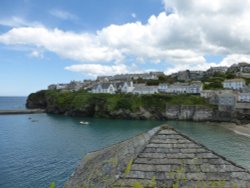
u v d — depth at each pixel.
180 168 6.61
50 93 133.25
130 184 6.30
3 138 51.41
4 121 85.31
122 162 7.16
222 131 63.78
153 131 8.29
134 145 8.07
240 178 6.37
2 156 36.09
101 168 7.60
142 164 6.74
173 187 6.20
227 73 154.50
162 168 6.62
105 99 102.69
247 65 161.75
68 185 7.91
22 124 76.94
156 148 7.18
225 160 6.84
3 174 28.20
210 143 47.41
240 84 113.38
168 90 126.00
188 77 163.25
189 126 74.69
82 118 97.81
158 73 194.38
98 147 43.03
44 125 74.56
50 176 27.66
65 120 89.31
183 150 7.11
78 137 53.41
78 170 9.30
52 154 37.56
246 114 82.81
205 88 119.50
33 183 25.61
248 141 49.31
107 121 88.00
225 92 96.44
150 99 98.62
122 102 98.50
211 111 88.00
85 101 104.75
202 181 6.31
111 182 6.45
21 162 33.03
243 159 35.28
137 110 96.44
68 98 114.06
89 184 7.02
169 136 7.57
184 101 96.88
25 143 46.09
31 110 125.94
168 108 94.38
